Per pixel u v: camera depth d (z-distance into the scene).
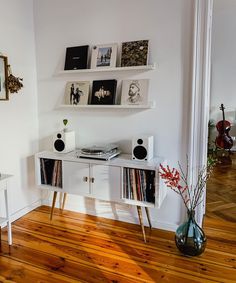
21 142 2.59
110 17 2.33
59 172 2.42
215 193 3.22
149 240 2.20
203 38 2.04
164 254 2.01
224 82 5.26
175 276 1.77
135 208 2.46
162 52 2.19
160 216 2.39
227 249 2.07
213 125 5.25
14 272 1.81
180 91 2.17
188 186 2.23
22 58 2.52
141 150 2.17
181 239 1.99
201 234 1.98
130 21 2.26
